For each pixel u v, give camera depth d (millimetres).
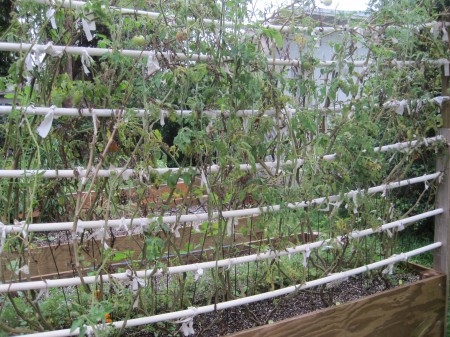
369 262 3377
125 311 2574
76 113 2082
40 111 2018
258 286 3053
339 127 2799
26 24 2109
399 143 3197
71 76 2314
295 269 3074
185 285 2684
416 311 3285
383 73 2973
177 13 2248
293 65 2656
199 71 2229
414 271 3639
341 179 2912
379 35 2969
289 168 2654
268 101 2533
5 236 1987
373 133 3008
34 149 2250
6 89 2664
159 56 2230
